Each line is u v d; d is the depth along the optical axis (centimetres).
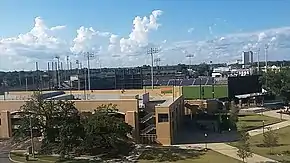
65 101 6769
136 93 9588
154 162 5591
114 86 16200
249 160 5438
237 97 12569
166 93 9881
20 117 6875
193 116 10019
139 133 7144
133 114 7044
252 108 11650
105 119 6131
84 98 8562
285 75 11131
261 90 13350
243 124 8688
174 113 7656
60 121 6225
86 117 6388
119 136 6147
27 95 9288
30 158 5966
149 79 17550
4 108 7750
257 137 7212
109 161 5706
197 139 7362
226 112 10388
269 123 8819
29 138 6831
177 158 5806
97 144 6025
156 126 6981
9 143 7150
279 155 5725
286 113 10494
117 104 7181
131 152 6291
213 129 8400
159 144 6956
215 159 5622
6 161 5847
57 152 6184
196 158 5756
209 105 10588
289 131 7775
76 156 6059
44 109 6350
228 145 6688
